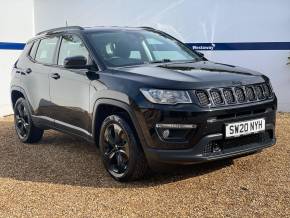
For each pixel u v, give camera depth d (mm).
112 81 5199
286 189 4773
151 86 4809
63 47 6410
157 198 4660
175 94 4699
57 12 10906
